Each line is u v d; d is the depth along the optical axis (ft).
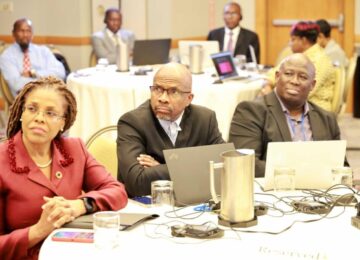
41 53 24.35
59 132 9.04
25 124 8.53
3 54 23.84
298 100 12.29
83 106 18.70
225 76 19.10
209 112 11.50
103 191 8.88
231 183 8.03
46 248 7.38
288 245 7.46
